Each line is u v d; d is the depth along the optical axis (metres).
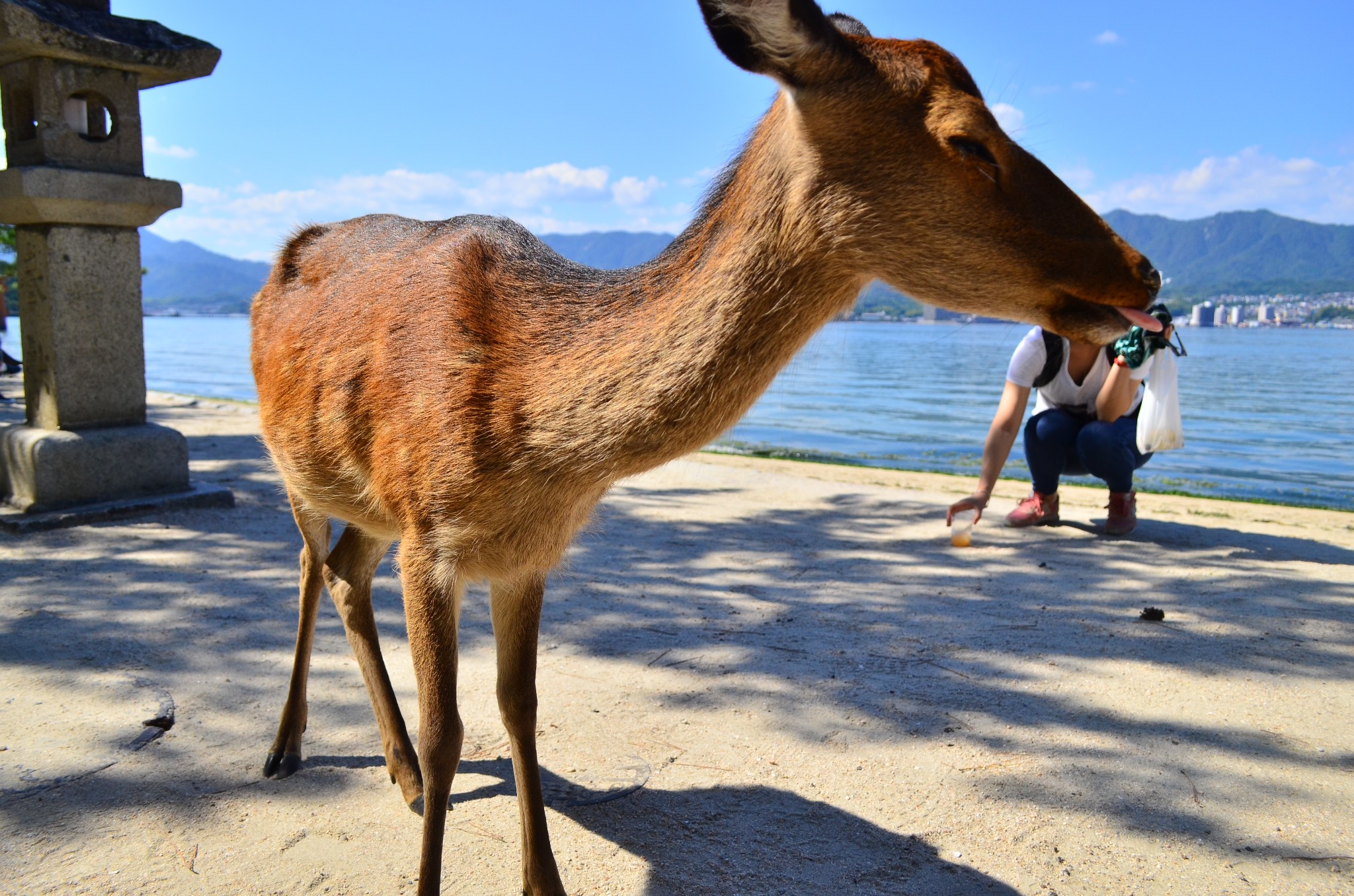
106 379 6.08
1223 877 2.51
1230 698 3.59
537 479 2.25
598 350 2.20
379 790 2.95
